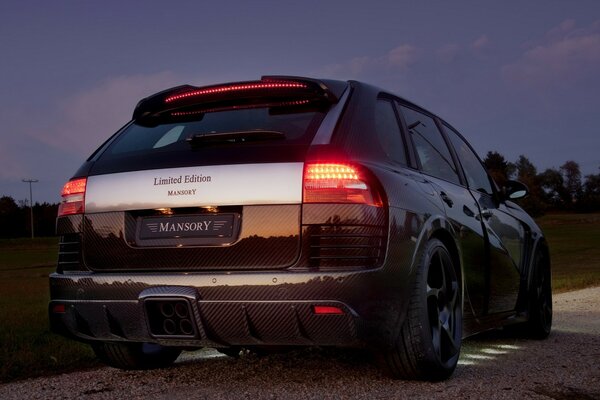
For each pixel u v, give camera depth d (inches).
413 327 132.2
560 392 127.5
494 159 5044.3
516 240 203.3
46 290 877.8
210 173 130.3
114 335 137.7
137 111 155.8
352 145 130.6
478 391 128.8
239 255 126.3
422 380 138.3
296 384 139.8
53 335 261.6
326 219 122.7
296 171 125.6
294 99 140.6
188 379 151.7
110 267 137.7
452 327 148.6
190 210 131.8
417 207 137.6
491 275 179.8
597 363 160.9
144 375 159.9
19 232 5708.7
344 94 141.6
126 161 141.7
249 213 126.7
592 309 322.0
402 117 159.2
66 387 149.6
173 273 130.1
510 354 181.2
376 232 124.5
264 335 125.0
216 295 124.9
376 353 135.3
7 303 592.7
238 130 136.9
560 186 6117.1
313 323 121.3
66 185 147.9
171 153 137.5
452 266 150.3
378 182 128.0
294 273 121.5
